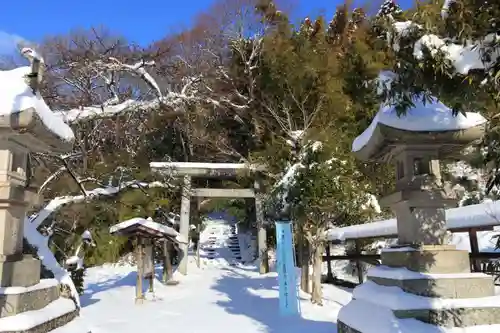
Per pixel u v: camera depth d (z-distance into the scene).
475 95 2.95
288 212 9.30
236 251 20.45
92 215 13.68
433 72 3.00
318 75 12.08
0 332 4.07
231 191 16.05
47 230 9.47
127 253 18.16
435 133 4.39
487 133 3.00
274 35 14.16
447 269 4.30
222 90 16.22
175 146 20.50
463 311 3.88
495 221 5.75
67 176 11.80
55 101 12.37
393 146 4.77
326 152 8.64
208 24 16.83
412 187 4.54
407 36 3.00
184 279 14.41
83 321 5.91
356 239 11.67
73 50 13.09
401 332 3.64
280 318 8.30
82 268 11.23
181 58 15.85
